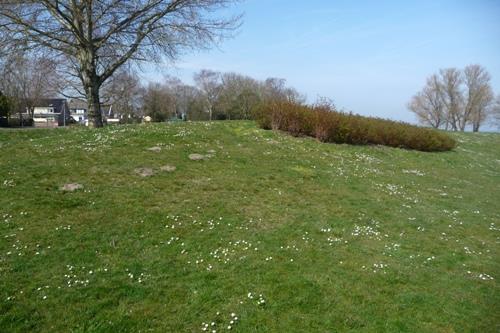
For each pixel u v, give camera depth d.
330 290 4.88
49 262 5.10
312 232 6.71
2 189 7.28
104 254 5.43
